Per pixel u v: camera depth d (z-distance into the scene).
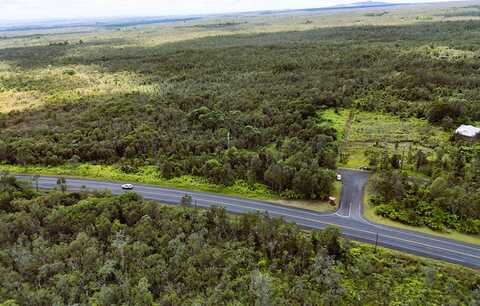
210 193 70.19
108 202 59.03
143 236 52.06
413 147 87.06
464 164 74.38
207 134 93.06
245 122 99.12
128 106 111.19
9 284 43.88
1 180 68.25
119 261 48.28
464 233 56.06
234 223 55.34
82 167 82.06
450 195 60.03
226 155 79.06
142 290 42.44
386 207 61.41
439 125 98.81
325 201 65.94
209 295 43.06
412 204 61.28
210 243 52.41
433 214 59.00
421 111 105.50
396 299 43.00
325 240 50.88
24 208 60.31
